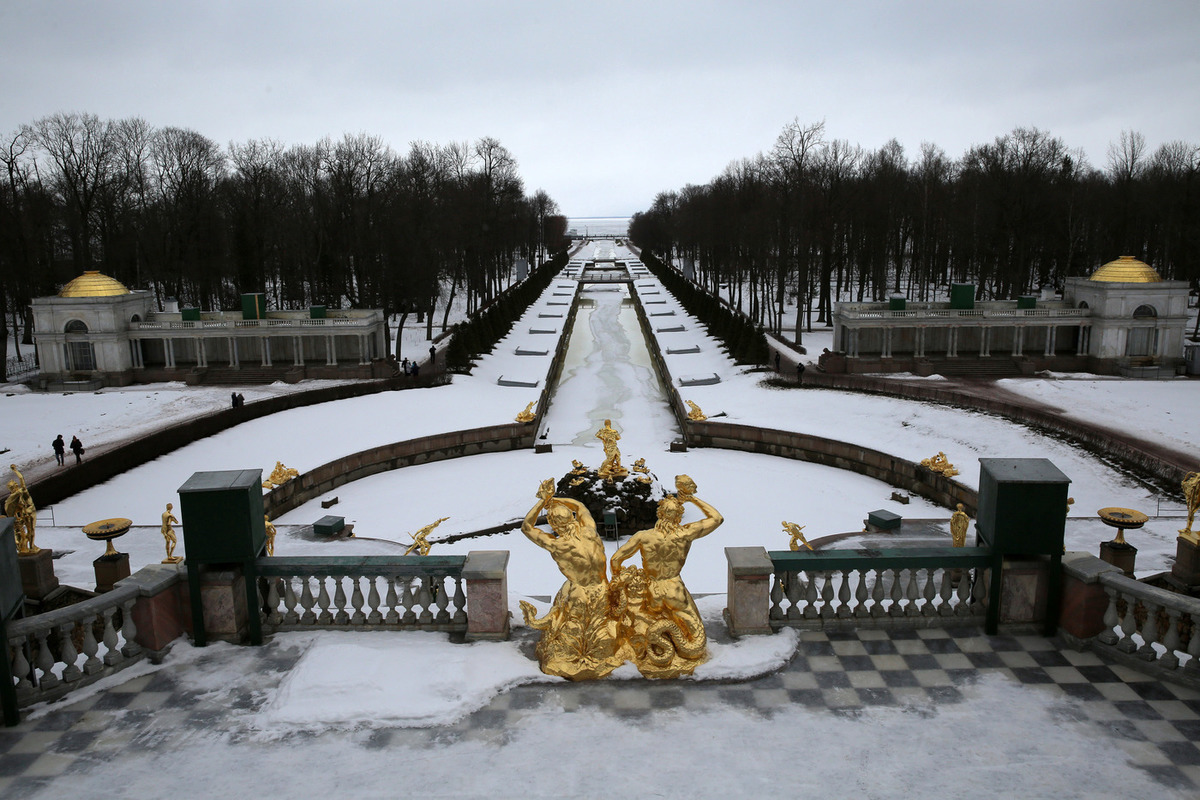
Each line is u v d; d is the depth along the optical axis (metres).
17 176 106.25
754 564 16.33
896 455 57.38
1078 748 13.01
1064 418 60.53
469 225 132.62
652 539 15.45
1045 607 16.52
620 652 15.25
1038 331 97.06
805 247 113.00
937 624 16.89
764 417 70.00
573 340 124.44
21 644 14.43
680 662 15.22
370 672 14.93
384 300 104.06
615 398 87.25
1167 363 88.94
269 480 51.81
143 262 127.81
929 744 13.18
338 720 13.91
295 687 14.55
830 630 16.86
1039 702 14.27
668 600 15.39
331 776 12.66
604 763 12.86
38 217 108.75
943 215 139.00
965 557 16.50
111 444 65.75
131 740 13.62
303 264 126.88
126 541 40.41
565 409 82.94
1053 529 16.06
